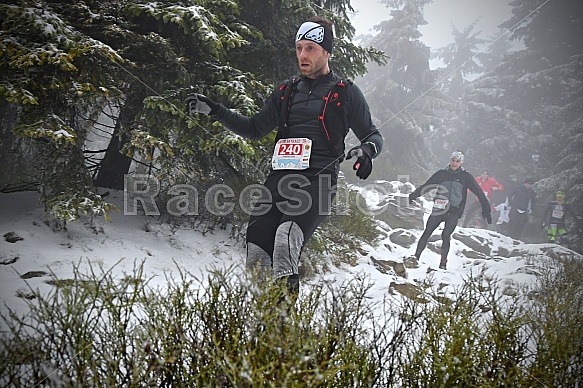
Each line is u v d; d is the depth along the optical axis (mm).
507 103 25516
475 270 6863
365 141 3137
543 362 1967
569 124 23734
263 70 6605
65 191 4836
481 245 9633
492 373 1911
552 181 21047
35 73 4637
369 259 6523
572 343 2074
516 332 2102
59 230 4816
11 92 4297
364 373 1807
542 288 4488
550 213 13430
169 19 5129
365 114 3172
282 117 3166
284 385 1353
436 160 24781
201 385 1653
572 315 2463
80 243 4699
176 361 1736
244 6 6434
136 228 5395
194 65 5672
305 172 3000
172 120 5336
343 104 3090
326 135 3049
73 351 1645
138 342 1654
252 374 1420
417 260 7125
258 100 5875
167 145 5223
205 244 5477
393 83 24016
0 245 4234
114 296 1837
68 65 4246
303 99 3145
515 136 24141
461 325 2000
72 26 4949
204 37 5059
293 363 1445
